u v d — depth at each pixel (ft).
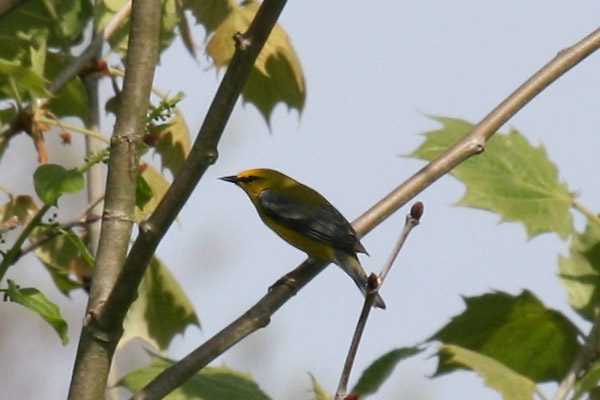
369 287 22.48
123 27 39.81
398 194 32.04
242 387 31.76
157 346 41.06
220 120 23.25
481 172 35.45
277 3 22.53
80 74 39.42
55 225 28.04
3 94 35.32
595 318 33.88
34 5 40.24
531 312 34.27
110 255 25.00
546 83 31.89
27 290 26.96
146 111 25.55
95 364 24.31
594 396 31.81
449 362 30.32
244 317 27.02
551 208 35.12
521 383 29.96
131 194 25.34
